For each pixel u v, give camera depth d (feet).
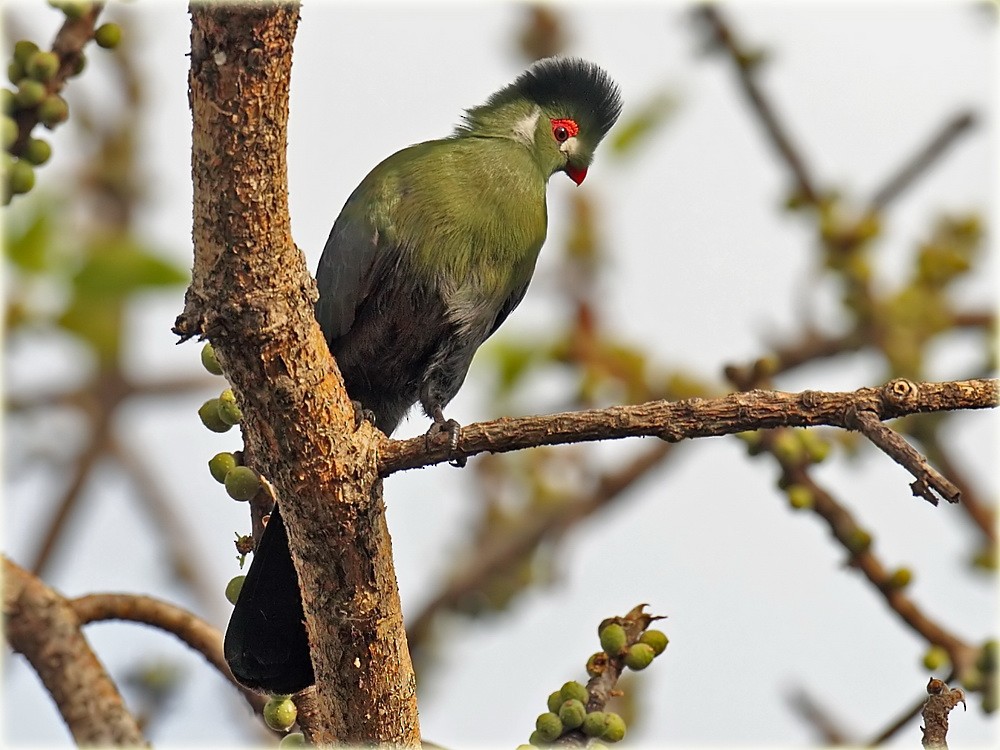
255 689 23.30
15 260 24.89
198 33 18.15
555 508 40.47
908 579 27.68
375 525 21.15
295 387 20.15
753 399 20.08
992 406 19.76
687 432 20.17
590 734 21.25
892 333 35.45
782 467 28.37
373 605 21.42
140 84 38.06
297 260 19.95
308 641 22.56
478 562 39.83
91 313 27.63
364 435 20.93
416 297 29.45
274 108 18.61
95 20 23.94
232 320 19.60
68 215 26.73
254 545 23.63
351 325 29.50
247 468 21.90
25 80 23.41
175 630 25.77
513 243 30.48
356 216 29.17
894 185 36.45
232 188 18.86
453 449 20.67
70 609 24.89
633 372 35.65
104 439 39.91
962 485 33.45
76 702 24.06
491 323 31.73
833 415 19.93
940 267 35.60
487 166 30.32
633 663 22.03
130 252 25.32
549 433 20.47
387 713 21.94
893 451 19.17
